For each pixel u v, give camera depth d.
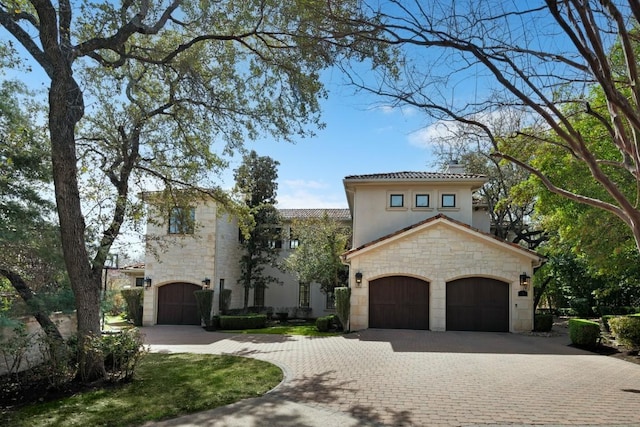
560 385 9.04
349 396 8.23
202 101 13.21
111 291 12.49
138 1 11.00
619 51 8.25
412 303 19.20
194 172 15.03
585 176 13.61
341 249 24.69
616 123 6.05
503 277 18.61
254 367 11.05
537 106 5.79
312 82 11.47
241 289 29.27
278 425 6.62
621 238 13.23
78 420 6.91
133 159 13.27
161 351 14.28
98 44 10.12
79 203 9.49
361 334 17.53
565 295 29.05
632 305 26.22
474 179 21.34
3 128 9.46
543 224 17.23
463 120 6.67
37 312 9.12
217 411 7.35
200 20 11.55
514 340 15.89
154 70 13.61
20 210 8.94
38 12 9.02
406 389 8.73
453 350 13.53
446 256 19.00
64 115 9.23
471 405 7.62
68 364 9.31
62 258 9.52
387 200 22.27
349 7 6.37
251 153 28.50
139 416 7.09
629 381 9.41
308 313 29.19
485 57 5.61
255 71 12.69
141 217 12.50
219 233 25.38
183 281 24.58
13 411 7.40
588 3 5.10
